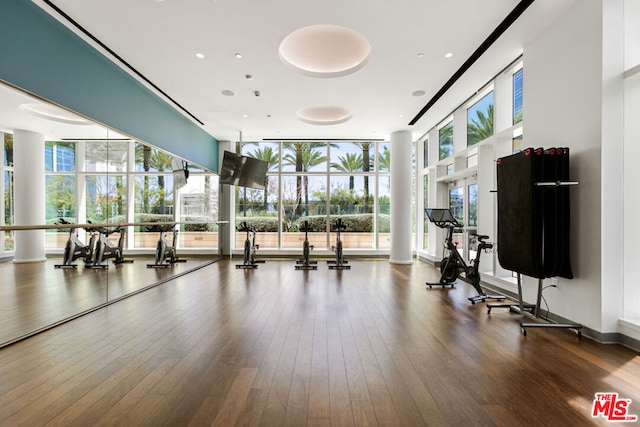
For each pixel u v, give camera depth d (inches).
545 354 103.6
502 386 83.5
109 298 166.9
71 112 147.4
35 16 126.8
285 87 204.1
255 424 67.4
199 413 71.2
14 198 170.7
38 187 177.2
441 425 67.6
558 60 134.1
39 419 69.0
